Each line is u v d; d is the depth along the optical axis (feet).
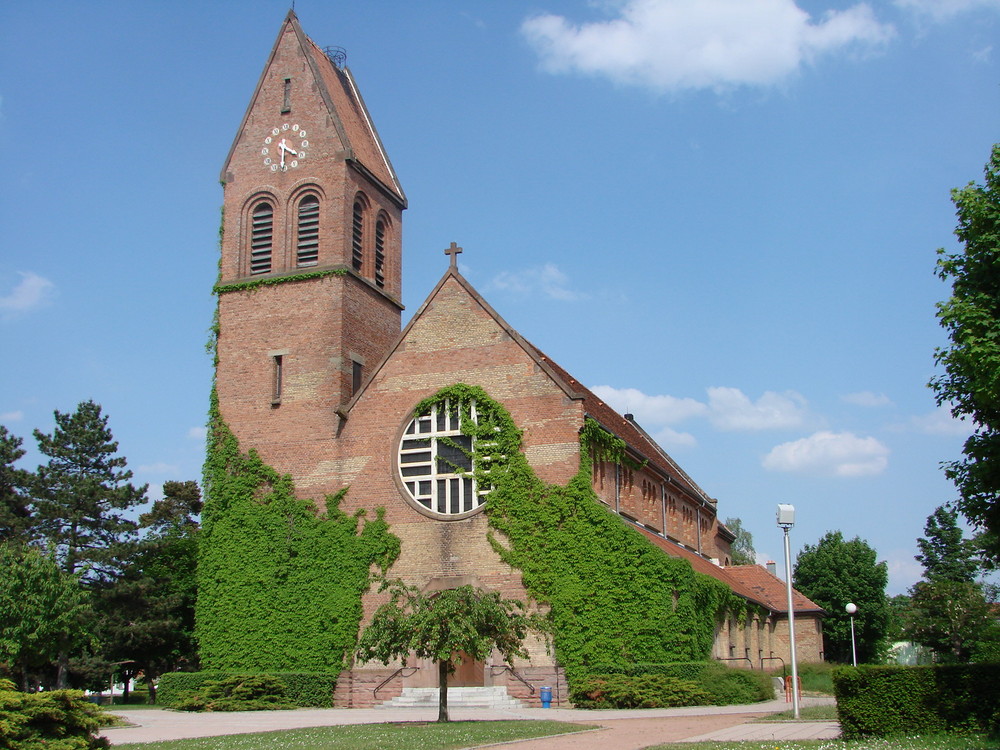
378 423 152.66
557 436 141.90
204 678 148.36
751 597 181.98
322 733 89.35
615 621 134.31
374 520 148.56
